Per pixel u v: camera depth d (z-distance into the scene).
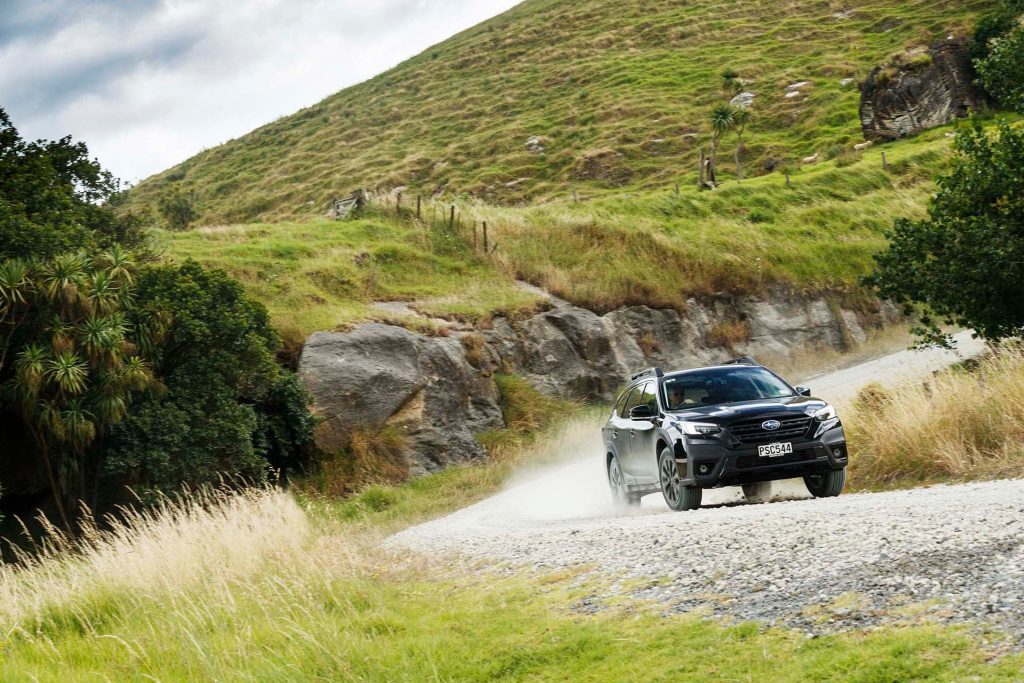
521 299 33.47
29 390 18.75
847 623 5.05
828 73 92.81
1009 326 18.20
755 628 5.28
